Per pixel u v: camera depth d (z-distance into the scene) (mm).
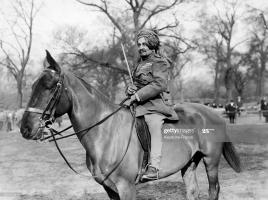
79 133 3010
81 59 17922
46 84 2766
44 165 7016
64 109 2887
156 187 5027
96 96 3094
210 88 37500
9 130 15430
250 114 20359
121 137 2986
